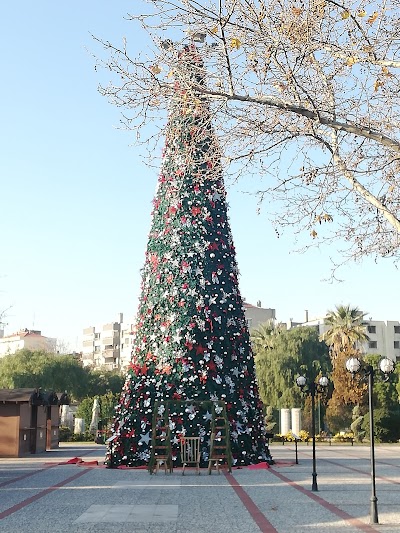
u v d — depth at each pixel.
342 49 9.29
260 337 62.19
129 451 20.25
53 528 9.97
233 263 21.81
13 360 59.38
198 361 20.36
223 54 9.12
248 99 9.23
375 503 10.57
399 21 9.35
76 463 23.56
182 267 21.05
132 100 9.24
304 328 59.00
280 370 54.62
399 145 9.26
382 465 22.77
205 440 19.73
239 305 21.58
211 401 19.47
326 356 57.09
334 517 11.01
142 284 21.78
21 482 17.08
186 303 20.77
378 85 9.60
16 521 10.65
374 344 90.19
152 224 22.03
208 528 9.95
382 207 9.73
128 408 20.61
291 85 9.12
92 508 12.12
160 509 11.97
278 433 48.53
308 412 50.75
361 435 43.03
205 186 21.70
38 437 31.86
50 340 120.88
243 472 19.14
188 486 15.73
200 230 21.38
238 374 20.81
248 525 10.22
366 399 46.91
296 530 9.74
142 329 21.11
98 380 63.38
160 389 20.23
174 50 9.14
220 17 8.85
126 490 14.98
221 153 9.65
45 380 57.66
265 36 8.94
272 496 13.85
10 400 28.33
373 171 10.05
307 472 19.56
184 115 9.66
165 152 22.14
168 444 19.03
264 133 9.38
